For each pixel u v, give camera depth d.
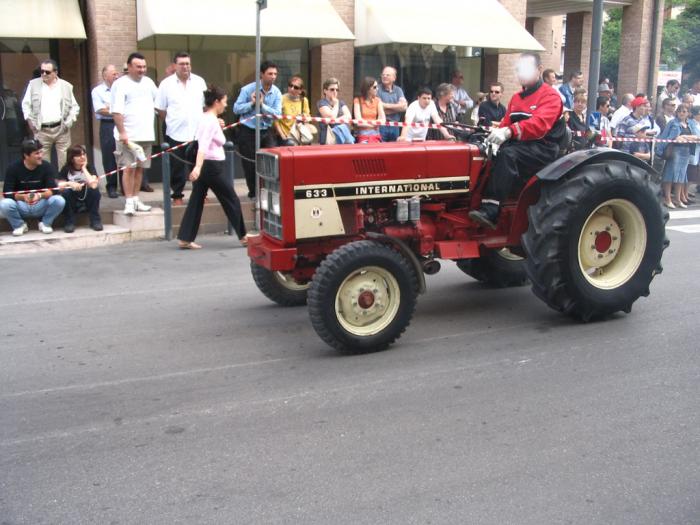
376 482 3.61
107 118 10.48
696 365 5.13
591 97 11.27
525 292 7.03
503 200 5.94
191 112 9.97
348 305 5.29
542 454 3.88
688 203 13.27
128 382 4.88
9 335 5.79
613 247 6.07
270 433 4.14
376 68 14.27
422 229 5.81
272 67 9.80
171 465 3.79
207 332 5.88
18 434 4.14
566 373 4.98
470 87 15.46
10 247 8.56
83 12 12.05
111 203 10.18
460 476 3.66
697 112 13.25
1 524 3.29
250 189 10.28
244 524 3.28
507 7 15.30
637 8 18.41
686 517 3.32
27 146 8.69
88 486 3.60
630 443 3.99
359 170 5.45
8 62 12.02
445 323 6.09
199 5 11.41
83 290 7.07
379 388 4.75
